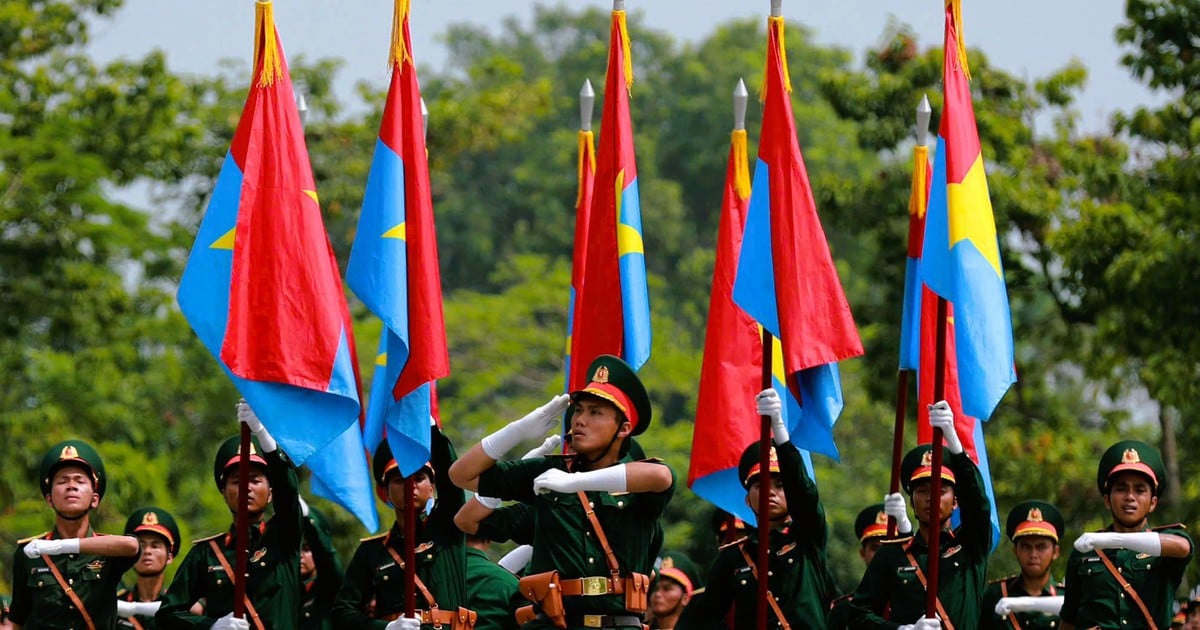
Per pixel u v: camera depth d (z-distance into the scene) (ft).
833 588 134.41
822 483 304.91
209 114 293.64
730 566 121.19
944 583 120.98
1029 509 132.26
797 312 118.52
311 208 120.78
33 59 290.35
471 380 344.49
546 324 381.19
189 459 274.77
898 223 238.07
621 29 136.56
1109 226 220.64
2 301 268.82
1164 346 218.79
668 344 353.31
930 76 238.27
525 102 325.01
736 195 136.05
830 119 422.41
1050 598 128.98
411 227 122.72
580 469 110.11
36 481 255.50
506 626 128.98
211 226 121.39
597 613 108.37
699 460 133.39
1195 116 225.56
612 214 135.44
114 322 277.03
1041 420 245.86
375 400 125.90
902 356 135.23
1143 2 222.28
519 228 428.15
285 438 118.62
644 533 110.01
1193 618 135.74
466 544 131.44
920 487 122.42
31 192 266.57
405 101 123.75
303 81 289.53
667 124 449.89
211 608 124.47
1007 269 239.09
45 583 120.88
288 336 119.03
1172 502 225.15
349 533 246.68
